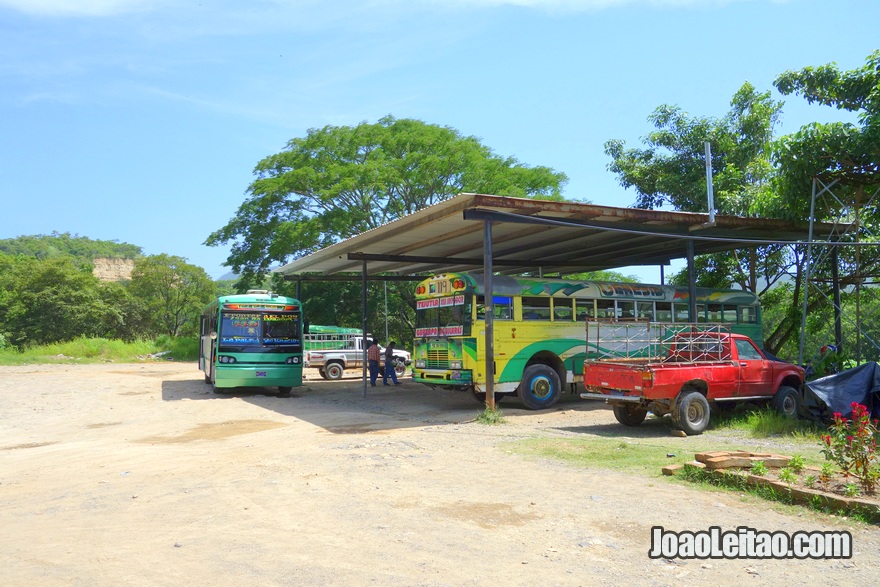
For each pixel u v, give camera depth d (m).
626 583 5.24
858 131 15.84
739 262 25.69
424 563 5.71
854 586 5.16
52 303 63.06
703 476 8.41
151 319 72.81
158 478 9.32
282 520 7.07
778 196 18.28
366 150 38.88
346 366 28.61
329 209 36.66
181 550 6.12
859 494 7.12
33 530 6.89
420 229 16.80
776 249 24.08
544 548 6.06
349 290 42.84
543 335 17.31
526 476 8.95
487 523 6.84
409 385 25.08
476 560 5.77
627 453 10.33
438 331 17.38
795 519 6.80
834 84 17.78
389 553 5.98
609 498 7.70
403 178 37.00
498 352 16.58
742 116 26.05
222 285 85.06
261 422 15.23
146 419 16.31
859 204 18.44
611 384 12.81
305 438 12.65
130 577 5.43
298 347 21.25
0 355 44.62
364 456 10.53
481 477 8.95
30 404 19.94
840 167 16.77
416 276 25.88
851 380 12.43
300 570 5.57
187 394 22.00
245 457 10.80
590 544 6.14
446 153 37.53
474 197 13.51
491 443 11.64
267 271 39.59
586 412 16.33
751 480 7.84
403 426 14.16
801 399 13.49
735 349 13.36
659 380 12.08
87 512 7.57
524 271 26.98
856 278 19.58
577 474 9.01
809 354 24.45
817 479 7.79
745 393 13.27
